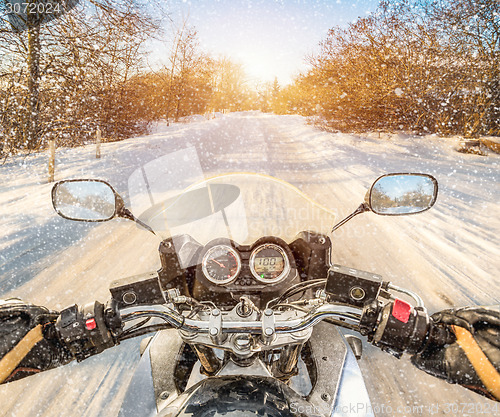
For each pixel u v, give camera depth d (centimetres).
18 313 128
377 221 598
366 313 129
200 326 137
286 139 1766
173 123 2967
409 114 1673
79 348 129
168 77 2788
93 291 398
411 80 1609
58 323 126
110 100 1652
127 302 140
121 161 1154
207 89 3694
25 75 1267
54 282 418
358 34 1684
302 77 2734
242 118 3784
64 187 188
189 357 203
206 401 118
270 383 126
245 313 142
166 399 176
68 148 1442
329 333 218
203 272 170
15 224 600
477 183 849
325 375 187
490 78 1371
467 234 553
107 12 1260
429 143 1421
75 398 259
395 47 1616
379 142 1511
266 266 172
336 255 475
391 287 148
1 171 1005
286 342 140
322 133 1886
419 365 124
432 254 479
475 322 119
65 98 1430
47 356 127
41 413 247
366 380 272
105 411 246
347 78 1888
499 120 1424
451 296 379
